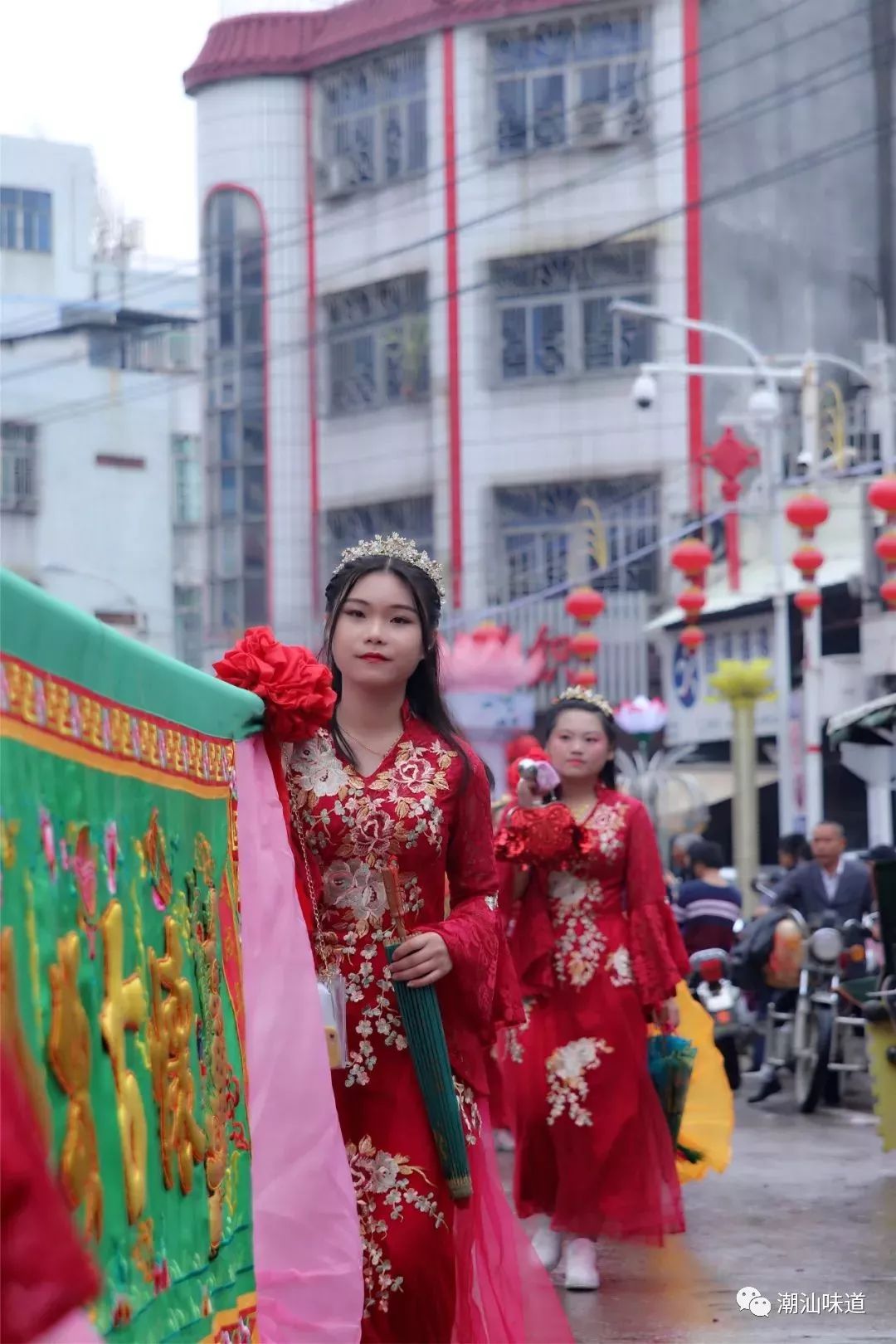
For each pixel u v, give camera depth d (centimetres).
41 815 264
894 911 930
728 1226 802
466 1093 444
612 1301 665
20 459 4225
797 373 2020
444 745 455
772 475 2117
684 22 3459
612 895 729
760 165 3525
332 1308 384
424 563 459
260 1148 384
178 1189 322
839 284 3584
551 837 710
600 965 720
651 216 3462
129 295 4503
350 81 3791
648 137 3475
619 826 729
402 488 3672
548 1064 716
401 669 448
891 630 2048
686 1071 770
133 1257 294
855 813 2845
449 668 2342
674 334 3434
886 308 3603
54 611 270
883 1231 786
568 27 3534
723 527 3191
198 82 3909
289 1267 381
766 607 2850
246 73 3869
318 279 3828
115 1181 285
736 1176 933
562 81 3544
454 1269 434
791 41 3562
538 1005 725
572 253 3506
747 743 2206
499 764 2511
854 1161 979
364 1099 437
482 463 3541
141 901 312
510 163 3562
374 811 440
